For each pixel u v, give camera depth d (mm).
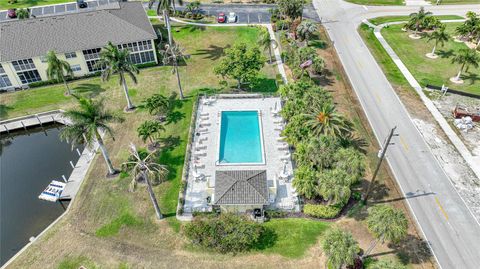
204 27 88312
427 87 66000
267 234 41312
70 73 63969
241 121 59219
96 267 38531
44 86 68812
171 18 92750
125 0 102625
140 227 42656
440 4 102062
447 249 39469
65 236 41781
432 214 43281
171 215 44062
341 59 75250
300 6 79625
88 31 70375
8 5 103750
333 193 39625
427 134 55500
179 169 50344
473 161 50781
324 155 42812
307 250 39562
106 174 49906
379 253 38938
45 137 60500
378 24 90688
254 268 38062
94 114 43750
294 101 53625
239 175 45219
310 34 78125
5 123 59625
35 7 102312
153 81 69750
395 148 52844
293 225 42250
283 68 72875
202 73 71938
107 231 42281
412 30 87062
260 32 79688
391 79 68688
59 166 53594
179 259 39125
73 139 44031
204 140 55094
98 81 70125
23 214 46062
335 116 47906
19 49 65688
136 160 45250
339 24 90438
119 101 64312
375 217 35250
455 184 47281
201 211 44094
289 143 49938
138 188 47625
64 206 47312
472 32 79625
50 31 69188
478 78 68625
